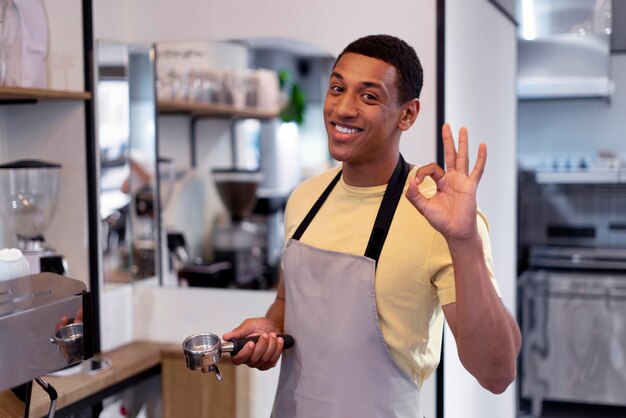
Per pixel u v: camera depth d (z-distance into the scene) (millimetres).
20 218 2547
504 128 3746
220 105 3621
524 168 5332
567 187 5242
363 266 1659
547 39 4637
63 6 2666
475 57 3082
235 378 2787
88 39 2736
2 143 2855
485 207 3314
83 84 2736
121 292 2910
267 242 4133
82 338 1751
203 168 3668
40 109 2795
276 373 2807
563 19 3738
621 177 4867
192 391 2828
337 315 1687
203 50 2990
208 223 3812
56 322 1688
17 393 2217
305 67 3316
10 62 2500
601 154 5230
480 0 3158
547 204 5293
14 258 1852
